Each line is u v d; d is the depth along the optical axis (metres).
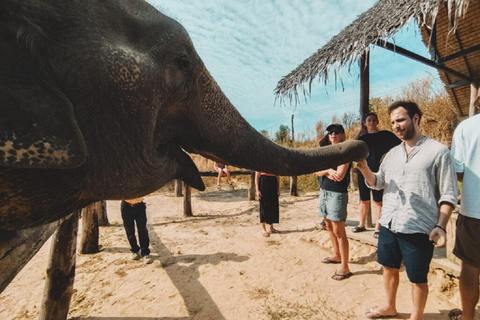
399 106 2.36
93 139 0.96
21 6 0.81
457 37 5.24
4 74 0.76
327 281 3.45
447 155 2.18
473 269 2.31
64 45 0.88
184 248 4.86
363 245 4.28
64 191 1.10
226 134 1.49
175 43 1.26
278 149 1.58
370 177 2.56
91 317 2.89
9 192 0.96
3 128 0.70
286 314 2.85
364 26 4.05
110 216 7.71
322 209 3.78
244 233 5.63
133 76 1.01
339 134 3.32
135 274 3.87
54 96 0.83
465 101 7.09
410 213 2.26
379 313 2.67
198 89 1.40
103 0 1.05
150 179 1.18
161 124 1.34
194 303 3.11
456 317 2.54
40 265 4.25
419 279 2.24
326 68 4.39
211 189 12.26
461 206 2.35
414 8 3.07
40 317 2.64
